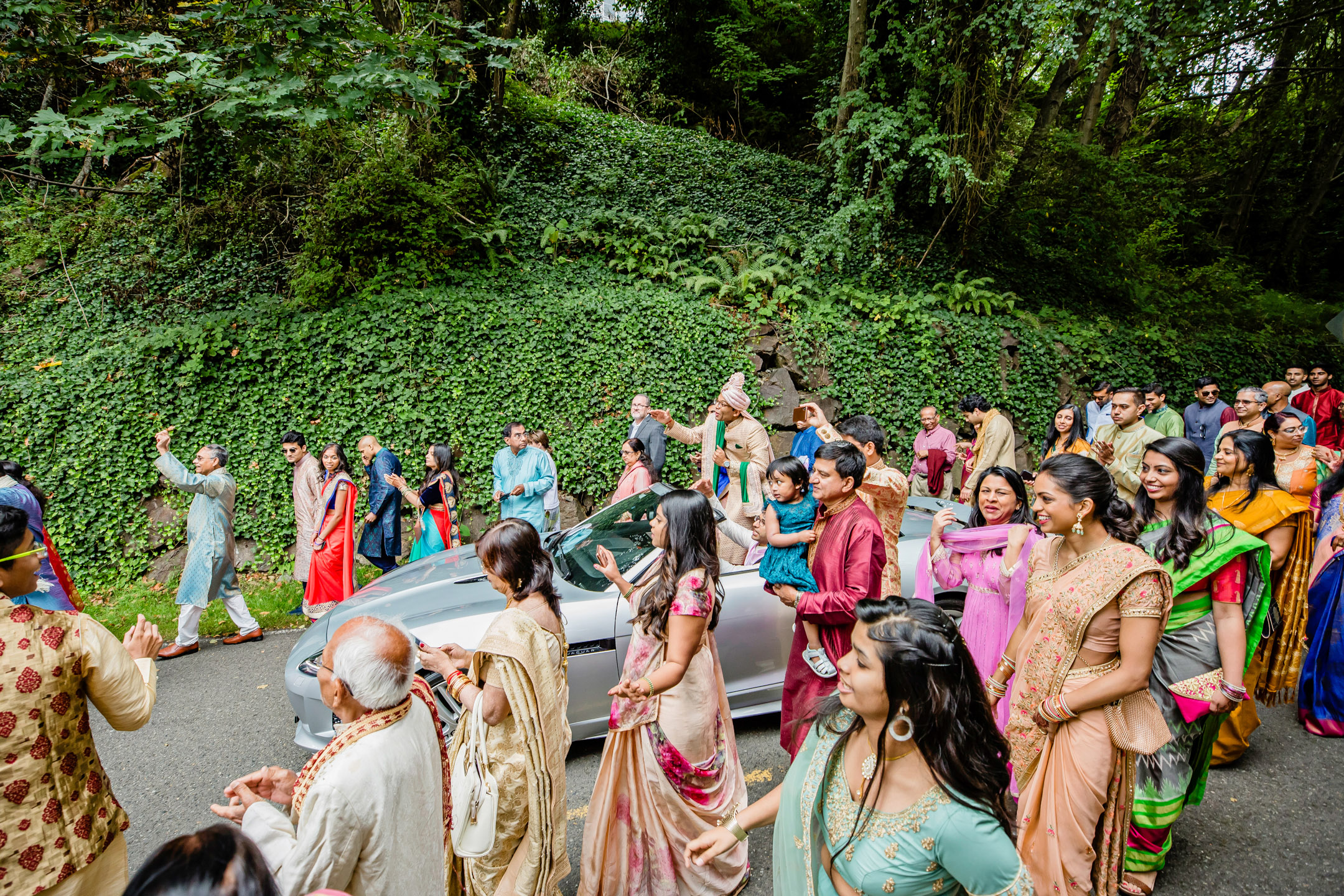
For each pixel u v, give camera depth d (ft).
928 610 4.71
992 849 4.35
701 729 8.80
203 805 12.12
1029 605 8.82
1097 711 7.90
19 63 24.04
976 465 21.77
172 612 22.11
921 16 35.22
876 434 12.85
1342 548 13.48
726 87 55.72
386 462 21.13
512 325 28.37
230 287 31.07
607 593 12.83
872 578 9.77
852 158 36.50
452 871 7.76
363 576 24.04
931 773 4.50
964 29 33.65
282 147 31.60
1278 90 53.83
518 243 33.83
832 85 44.86
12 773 6.12
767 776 12.31
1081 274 40.60
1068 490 7.96
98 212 33.24
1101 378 34.30
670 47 55.31
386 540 21.31
